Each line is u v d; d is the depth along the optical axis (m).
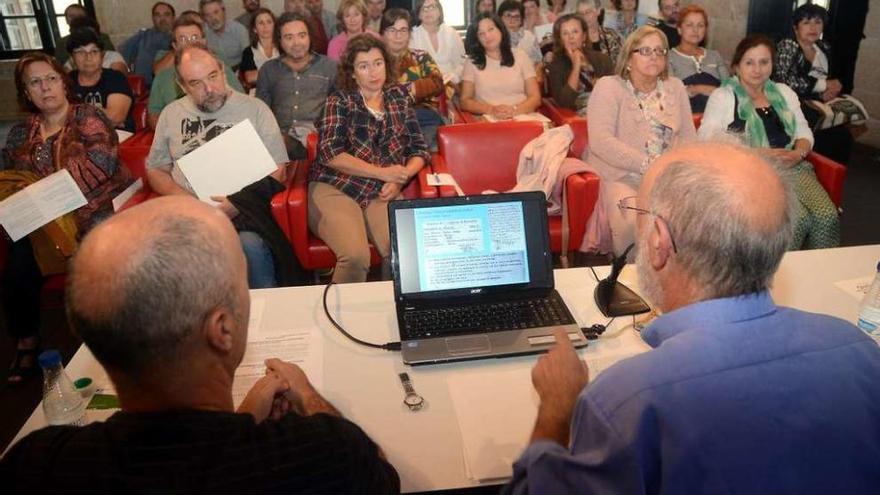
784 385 0.77
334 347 1.42
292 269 2.56
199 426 0.75
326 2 6.05
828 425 0.76
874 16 4.75
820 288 1.60
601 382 0.81
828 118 3.71
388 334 1.46
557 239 2.73
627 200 1.34
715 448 0.74
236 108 2.69
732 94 2.96
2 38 6.06
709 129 2.96
